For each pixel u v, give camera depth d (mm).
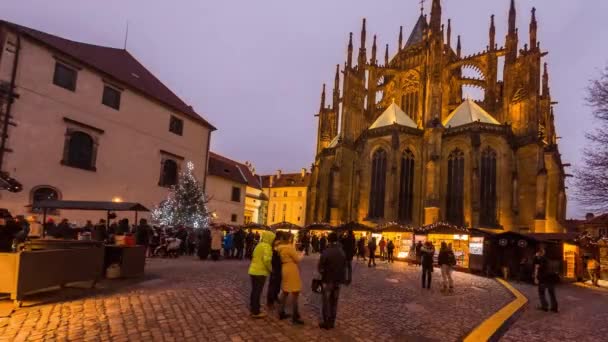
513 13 46562
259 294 8781
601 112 14422
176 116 35188
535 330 9789
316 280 8617
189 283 13109
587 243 32969
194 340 6949
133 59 36312
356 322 9000
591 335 9711
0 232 11008
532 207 39406
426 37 51844
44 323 7680
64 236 16391
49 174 24188
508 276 25312
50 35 27234
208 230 22984
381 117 48312
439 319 9922
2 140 21688
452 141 42281
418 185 43062
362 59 51625
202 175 38125
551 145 42406
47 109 24188
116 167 28922
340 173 46781
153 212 30531
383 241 33812
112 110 28797
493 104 47375
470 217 38500
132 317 8336
